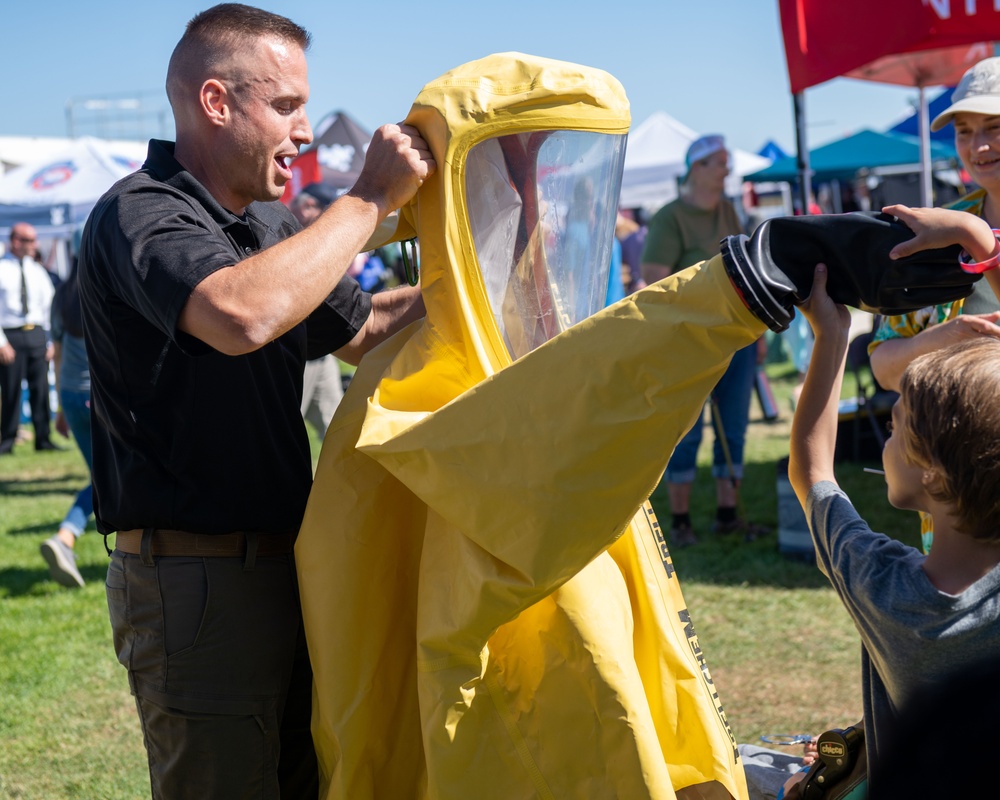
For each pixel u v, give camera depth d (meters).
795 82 5.29
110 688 4.04
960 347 1.40
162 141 1.99
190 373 1.87
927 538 2.16
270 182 2.01
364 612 1.79
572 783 1.62
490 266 1.82
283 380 2.04
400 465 1.65
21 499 8.00
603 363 1.49
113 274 1.78
